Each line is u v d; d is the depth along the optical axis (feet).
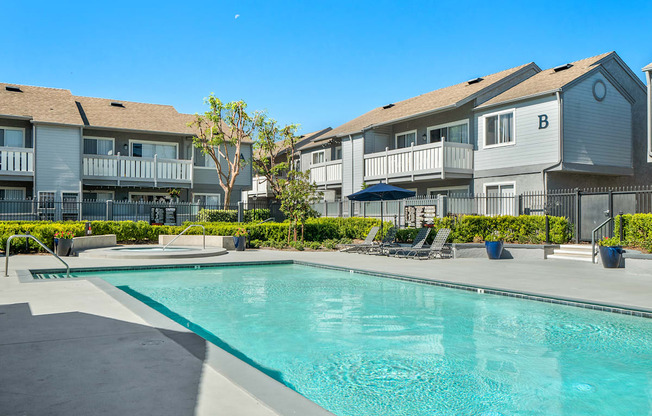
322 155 109.91
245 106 92.58
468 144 75.66
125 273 41.52
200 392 11.37
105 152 90.33
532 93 66.44
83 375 12.61
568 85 64.44
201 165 99.55
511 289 30.40
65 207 79.46
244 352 18.97
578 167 65.21
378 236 70.28
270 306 28.12
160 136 94.84
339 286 35.40
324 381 15.66
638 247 46.39
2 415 9.95
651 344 19.81
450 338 20.92
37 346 15.48
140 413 10.09
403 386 15.19
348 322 24.08
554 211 61.98
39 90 92.17
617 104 70.64
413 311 26.53
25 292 26.17
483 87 75.00
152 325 18.57
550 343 20.07
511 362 17.58
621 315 24.39
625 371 16.55
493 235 56.18
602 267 43.34
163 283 36.91
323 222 80.43
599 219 54.90
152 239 69.97
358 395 14.42
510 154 70.08
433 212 66.33
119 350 15.03
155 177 88.94
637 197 60.23
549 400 13.96
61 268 39.37
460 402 13.78
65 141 82.53
